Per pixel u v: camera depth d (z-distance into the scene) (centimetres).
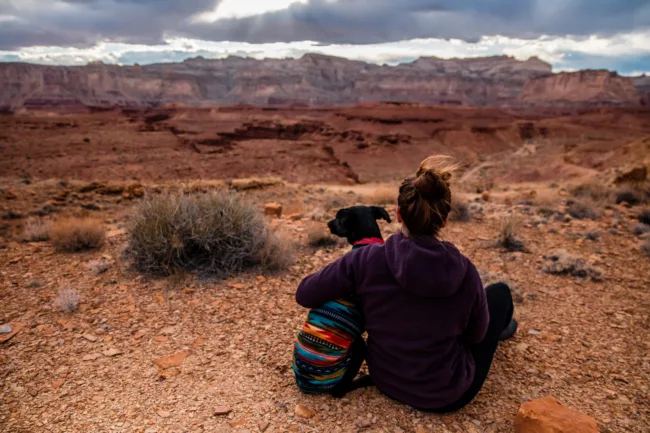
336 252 600
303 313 416
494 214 886
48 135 7744
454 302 223
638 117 17712
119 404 278
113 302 432
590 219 831
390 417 262
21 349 344
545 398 261
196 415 267
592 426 231
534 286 507
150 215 531
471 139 14388
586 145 4381
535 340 378
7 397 284
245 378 309
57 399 283
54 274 505
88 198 1554
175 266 509
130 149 6894
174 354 341
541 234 725
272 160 5953
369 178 7600
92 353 341
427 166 219
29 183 1977
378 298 235
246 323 395
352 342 264
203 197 564
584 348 364
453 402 248
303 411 269
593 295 480
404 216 221
